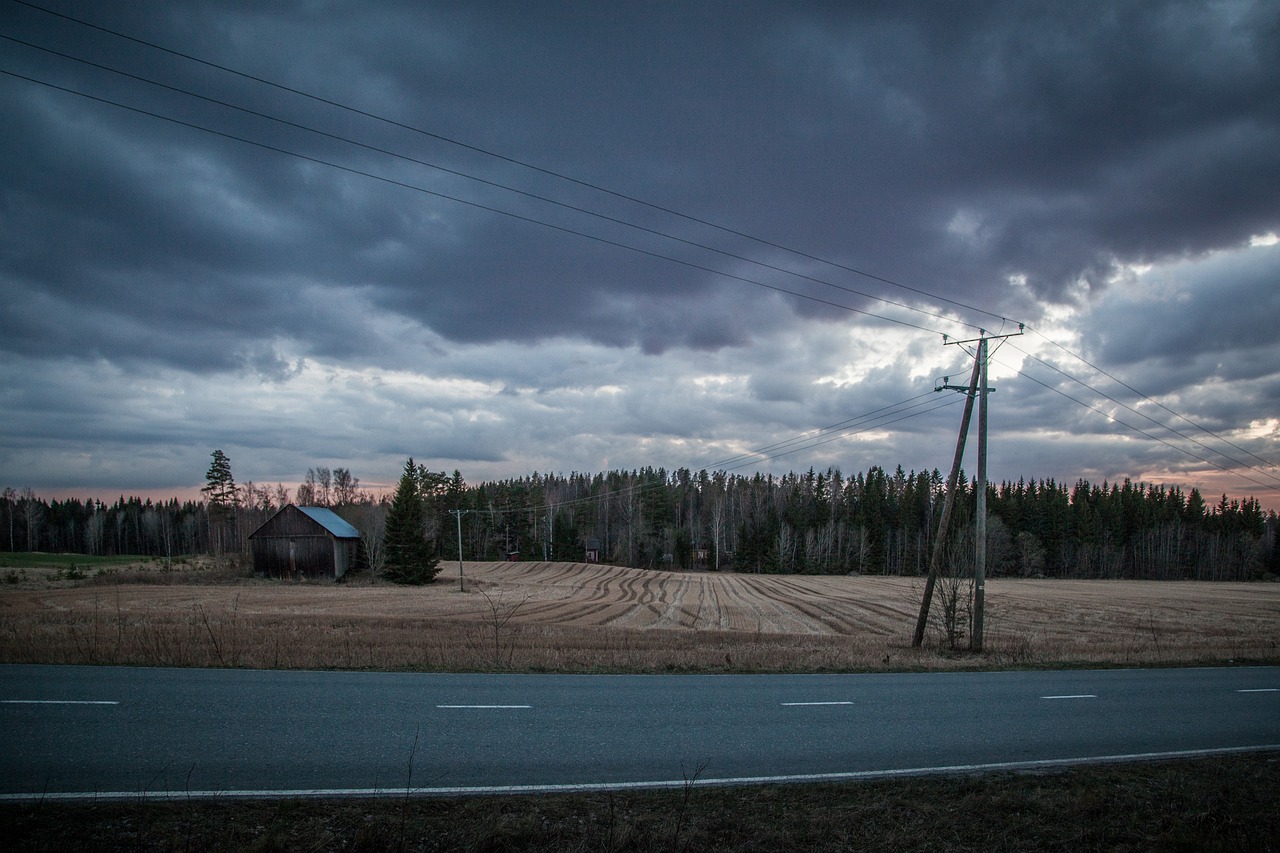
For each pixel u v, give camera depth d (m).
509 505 122.31
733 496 133.75
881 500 123.19
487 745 8.85
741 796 7.44
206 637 18.27
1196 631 35.62
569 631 25.94
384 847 5.74
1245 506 123.12
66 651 14.02
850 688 14.19
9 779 6.82
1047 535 113.12
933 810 7.30
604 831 6.28
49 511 127.81
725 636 26.03
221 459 98.62
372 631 23.44
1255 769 9.23
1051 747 10.15
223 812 6.28
